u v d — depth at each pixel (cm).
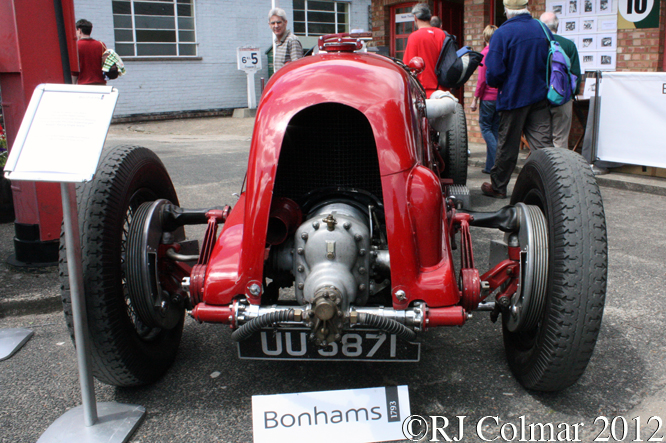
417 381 243
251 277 199
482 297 215
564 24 765
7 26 368
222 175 671
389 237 196
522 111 501
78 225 203
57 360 270
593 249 198
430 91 562
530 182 243
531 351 220
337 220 196
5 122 388
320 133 222
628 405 226
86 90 195
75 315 199
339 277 185
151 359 236
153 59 1393
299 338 203
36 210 377
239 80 1545
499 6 946
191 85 1467
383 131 201
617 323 297
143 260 220
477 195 571
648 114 596
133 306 224
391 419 208
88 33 719
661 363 257
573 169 216
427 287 197
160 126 1298
